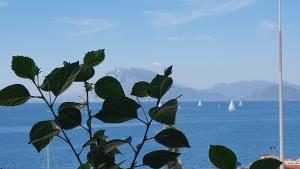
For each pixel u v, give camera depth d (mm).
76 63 1451
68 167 48875
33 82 1462
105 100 1516
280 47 17938
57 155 59250
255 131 104000
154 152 1534
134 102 1521
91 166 1625
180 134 1507
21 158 59188
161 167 1523
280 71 17094
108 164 1605
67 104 1637
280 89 17016
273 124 129250
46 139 1486
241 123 132125
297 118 161250
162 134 1513
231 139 84375
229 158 1392
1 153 66062
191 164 46500
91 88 1578
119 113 1522
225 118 159625
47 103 1476
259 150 67812
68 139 1539
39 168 49344
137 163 1544
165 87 1483
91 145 1619
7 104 1471
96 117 1540
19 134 102250
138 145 1570
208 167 43719
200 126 117750
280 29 18266
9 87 1438
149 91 1489
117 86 1602
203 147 66188
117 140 1591
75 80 1588
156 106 1499
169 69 1476
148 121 1518
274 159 1368
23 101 1468
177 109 1499
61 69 1449
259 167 1371
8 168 49781
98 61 1594
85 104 1616
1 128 121125
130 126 112750
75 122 1539
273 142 81000
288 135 96062
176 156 1523
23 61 1446
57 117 1512
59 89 1460
